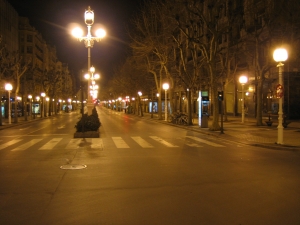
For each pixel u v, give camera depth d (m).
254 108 38.97
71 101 119.81
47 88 60.59
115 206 6.49
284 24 24.02
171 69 41.84
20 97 59.91
